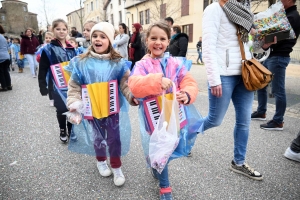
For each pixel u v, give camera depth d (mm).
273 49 3049
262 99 3596
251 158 2537
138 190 2035
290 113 3996
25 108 4582
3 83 6227
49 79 2877
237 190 2016
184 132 1821
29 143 2969
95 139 2111
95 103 2027
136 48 5695
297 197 1917
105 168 2285
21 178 2193
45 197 1932
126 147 2207
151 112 1774
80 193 1992
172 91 1763
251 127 3406
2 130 3404
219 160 2512
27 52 8359
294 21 2924
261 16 2340
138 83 1580
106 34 2020
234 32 1981
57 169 2365
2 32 6000
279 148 2760
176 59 1896
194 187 2062
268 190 2012
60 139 3008
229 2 1897
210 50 1944
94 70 2016
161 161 1593
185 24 17969
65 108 2779
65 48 2865
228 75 2027
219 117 2164
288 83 6801
